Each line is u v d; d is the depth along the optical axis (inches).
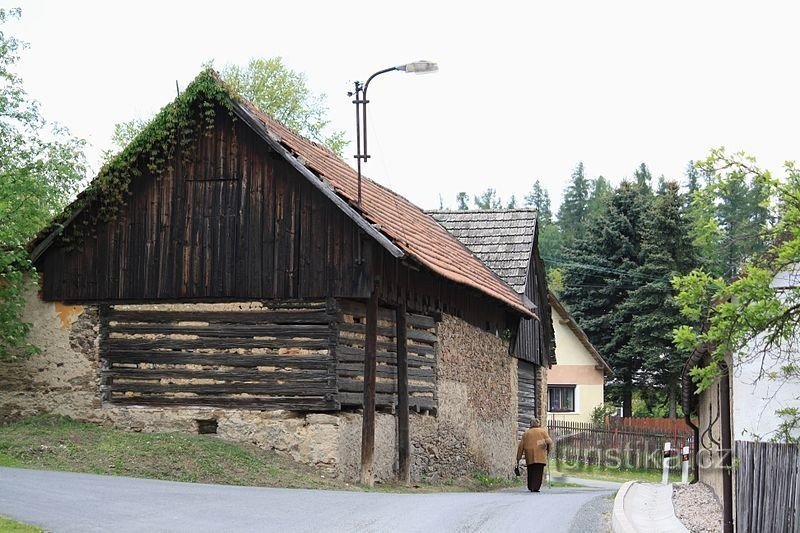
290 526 483.8
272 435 801.6
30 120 874.1
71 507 515.8
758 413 636.7
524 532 505.4
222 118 849.5
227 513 521.7
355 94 820.6
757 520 459.5
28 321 871.7
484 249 1354.6
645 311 2087.8
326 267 813.2
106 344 855.1
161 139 845.8
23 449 743.1
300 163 806.5
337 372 805.2
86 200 851.4
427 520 534.0
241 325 828.6
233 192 841.5
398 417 877.8
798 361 591.8
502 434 1211.2
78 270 867.4
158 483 655.8
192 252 845.2
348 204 794.8
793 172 458.9
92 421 846.5
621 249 2256.4
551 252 3668.8
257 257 830.5
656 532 524.1
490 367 1162.6
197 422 823.1
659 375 2127.2
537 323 1417.3
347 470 803.4
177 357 837.8
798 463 445.4
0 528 439.8
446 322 997.2
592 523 558.6
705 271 480.7
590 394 2106.3
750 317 444.8
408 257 787.4
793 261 440.5
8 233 810.8
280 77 1893.5
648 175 3676.2
